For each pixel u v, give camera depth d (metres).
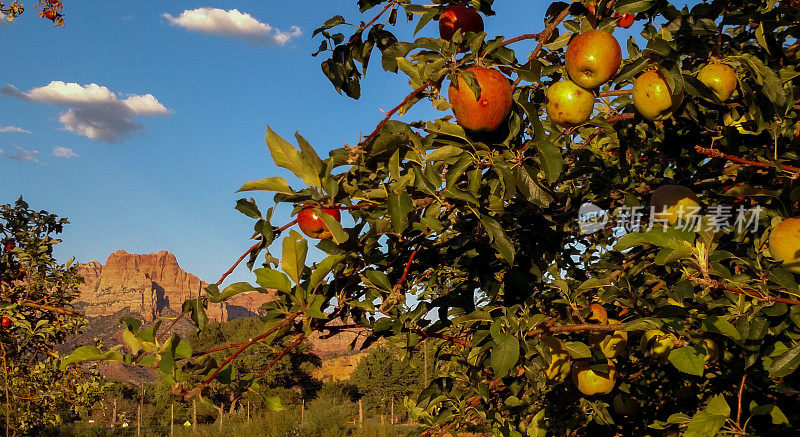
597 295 2.62
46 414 8.02
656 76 2.04
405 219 1.89
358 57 2.53
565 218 3.15
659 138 3.13
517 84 2.04
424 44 2.02
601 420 3.33
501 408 3.46
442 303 2.64
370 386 47.81
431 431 3.19
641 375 3.48
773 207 2.36
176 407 39.91
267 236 1.96
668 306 2.01
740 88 2.28
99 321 182.88
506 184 1.92
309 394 49.38
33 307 7.83
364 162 2.01
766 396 2.62
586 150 3.30
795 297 1.92
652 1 2.03
